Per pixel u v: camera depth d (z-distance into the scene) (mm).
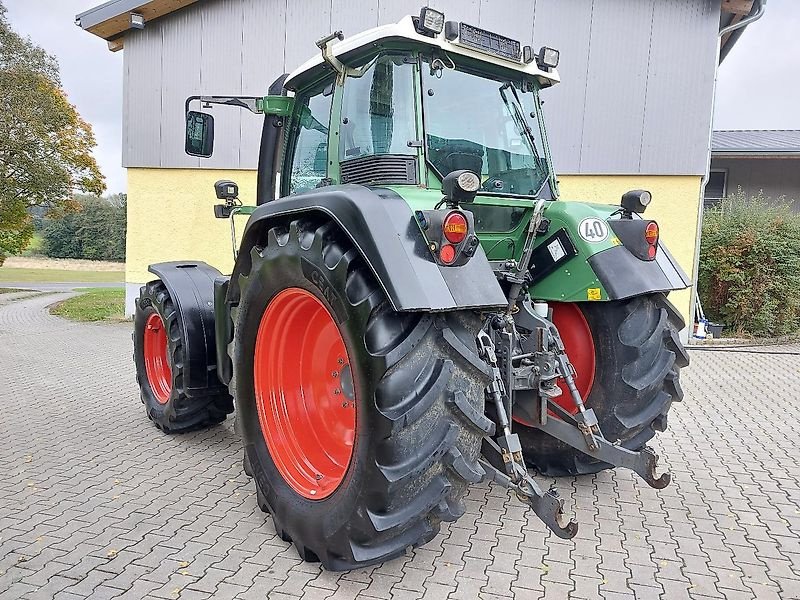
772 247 9391
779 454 4273
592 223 3236
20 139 16953
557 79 3504
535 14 8656
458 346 2340
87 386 6199
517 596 2496
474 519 3195
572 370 2961
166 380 4738
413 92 2879
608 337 3266
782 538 3037
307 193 2656
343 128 3039
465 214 2316
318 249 2459
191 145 3840
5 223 18078
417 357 2291
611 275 3127
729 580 2646
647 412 3260
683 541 2988
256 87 9836
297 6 9531
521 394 2980
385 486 2227
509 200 3215
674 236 8758
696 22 8344
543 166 3535
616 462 2906
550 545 2928
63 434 4574
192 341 4137
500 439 2564
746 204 10336
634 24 8461
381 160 2871
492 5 8750
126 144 10430
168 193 10406
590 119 8695
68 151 18172
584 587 2572
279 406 3029
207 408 4410
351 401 2881
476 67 3186
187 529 3047
